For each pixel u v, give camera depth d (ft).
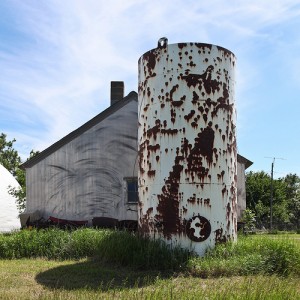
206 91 33.32
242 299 19.60
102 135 53.06
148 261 30.25
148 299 20.26
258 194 149.59
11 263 34.58
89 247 37.37
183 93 33.24
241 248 31.27
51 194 52.85
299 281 25.85
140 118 35.99
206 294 21.18
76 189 52.54
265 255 29.27
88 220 51.93
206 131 32.94
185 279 26.50
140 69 36.47
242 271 27.76
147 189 34.17
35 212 52.08
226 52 34.81
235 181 34.94
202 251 31.81
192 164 32.50
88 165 52.75
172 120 33.17
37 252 38.86
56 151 53.31
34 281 27.35
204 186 32.42
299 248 30.60
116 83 61.72
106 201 52.19
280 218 143.02
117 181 52.47
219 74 33.99
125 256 31.60
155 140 33.78
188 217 32.17
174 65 33.65
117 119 53.26
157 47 34.60
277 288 21.13
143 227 34.42
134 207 51.85
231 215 33.71
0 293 23.86
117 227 49.93
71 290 24.34
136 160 52.75
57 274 29.37
